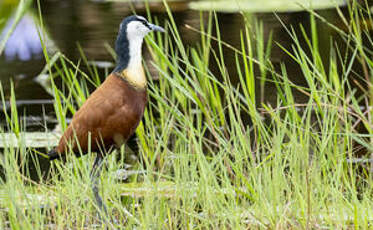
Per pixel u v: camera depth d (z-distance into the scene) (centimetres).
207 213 819
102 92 920
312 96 895
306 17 2198
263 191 859
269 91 1521
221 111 1040
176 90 1087
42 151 1184
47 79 1708
